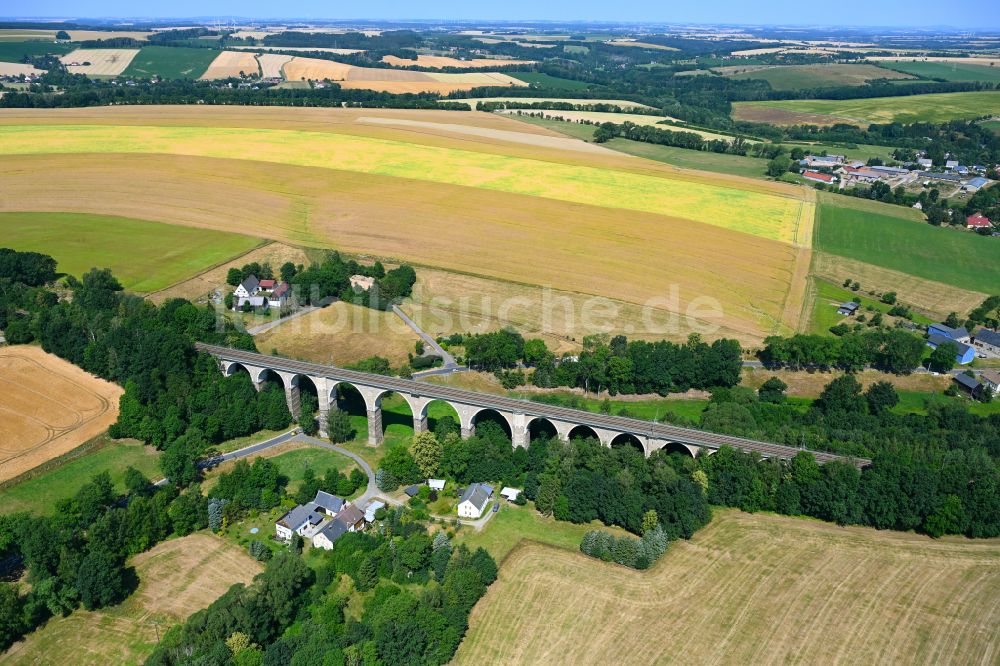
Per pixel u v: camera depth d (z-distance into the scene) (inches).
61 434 5339.6
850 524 4638.3
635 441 5226.4
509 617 3843.5
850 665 3567.9
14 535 4121.6
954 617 3860.7
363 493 4926.2
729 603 3954.2
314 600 3944.4
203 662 3292.3
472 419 5344.5
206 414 5511.8
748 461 4827.8
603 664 3548.2
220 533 4473.4
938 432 5502.0
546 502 4722.0
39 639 3693.4
